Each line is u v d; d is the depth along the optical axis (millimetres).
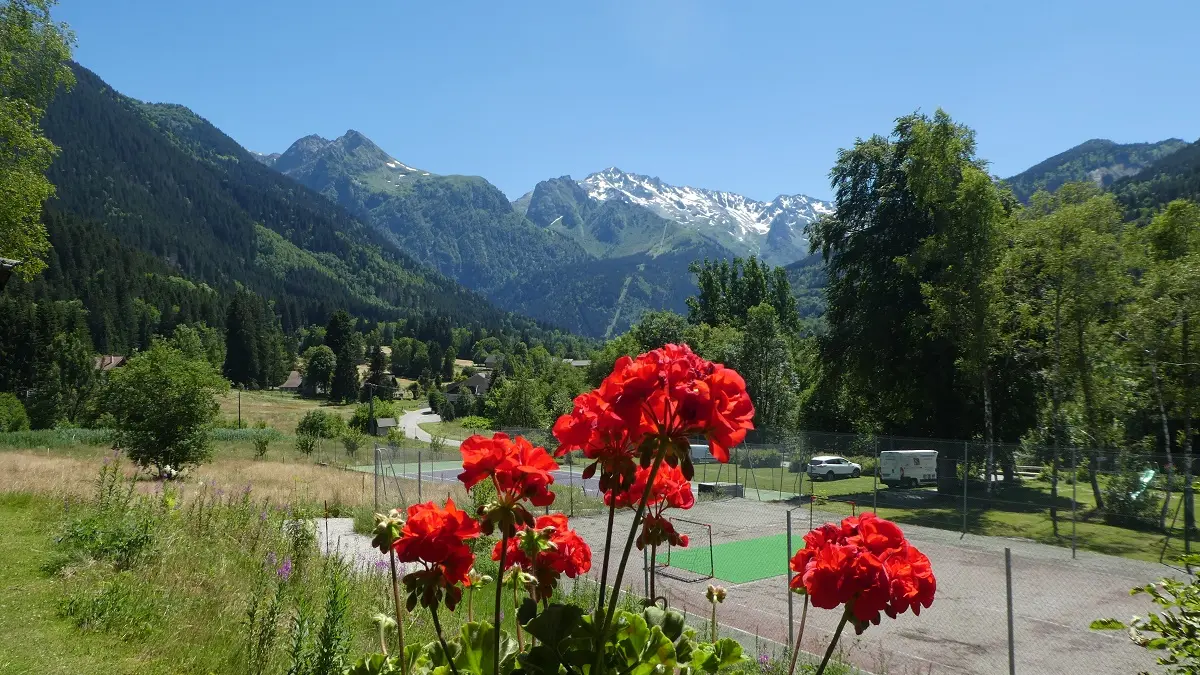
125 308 138125
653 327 62531
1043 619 11516
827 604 1995
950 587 14047
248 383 140250
